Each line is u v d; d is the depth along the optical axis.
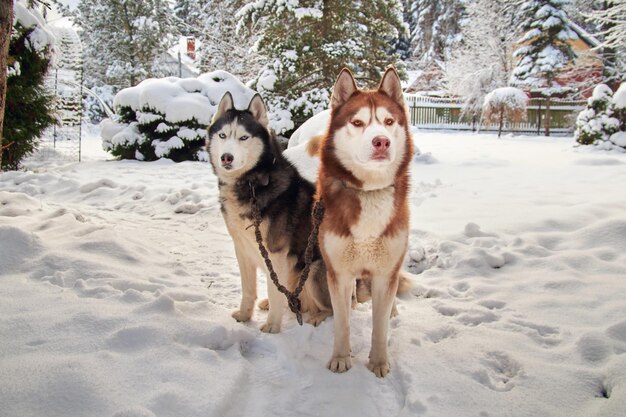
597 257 4.02
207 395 2.12
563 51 26.31
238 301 3.56
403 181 2.66
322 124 8.01
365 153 2.38
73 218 4.68
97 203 6.96
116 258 3.92
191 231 5.50
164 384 2.17
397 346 2.77
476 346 2.73
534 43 27.14
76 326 2.57
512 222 5.04
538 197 6.38
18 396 1.97
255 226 3.00
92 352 2.34
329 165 2.63
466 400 2.21
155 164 11.48
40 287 3.08
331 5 13.74
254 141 3.10
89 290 3.11
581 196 6.32
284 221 3.10
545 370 2.43
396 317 3.21
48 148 13.12
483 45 29.44
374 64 14.44
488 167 9.91
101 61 30.36
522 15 27.77
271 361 2.65
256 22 14.67
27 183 7.97
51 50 9.99
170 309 2.88
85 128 24.95
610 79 23.39
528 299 3.39
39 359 2.22
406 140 2.67
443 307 3.36
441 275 4.02
